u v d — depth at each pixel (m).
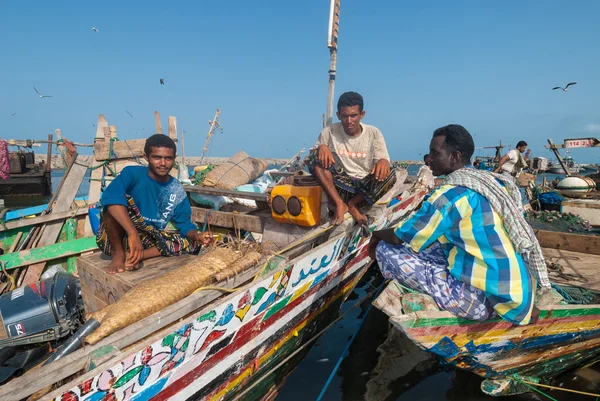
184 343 2.08
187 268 2.47
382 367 3.81
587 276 4.32
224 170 5.32
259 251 2.82
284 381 3.50
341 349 4.13
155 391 2.02
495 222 2.41
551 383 3.59
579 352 3.43
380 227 4.19
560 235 5.24
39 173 19.86
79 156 5.50
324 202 3.62
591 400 3.32
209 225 4.48
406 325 2.46
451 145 2.65
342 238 3.38
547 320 2.91
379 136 3.71
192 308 2.26
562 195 9.23
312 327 3.47
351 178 3.74
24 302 2.87
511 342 2.90
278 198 3.60
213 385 2.42
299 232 3.69
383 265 2.92
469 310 2.56
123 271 2.85
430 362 3.88
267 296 2.61
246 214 4.28
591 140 10.93
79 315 3.04
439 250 2.82
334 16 4.57
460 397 3.38
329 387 3.51
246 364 2.67
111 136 5.69
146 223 3.14
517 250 2.45
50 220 4.86
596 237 4.96
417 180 5.92
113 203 2.80
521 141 9.09
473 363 2.97
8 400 1.55
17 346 2.68
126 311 2.03
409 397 3.38
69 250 4.68
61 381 1.81
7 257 4.33
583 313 3.10
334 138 3.85
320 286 3.27
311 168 3.60
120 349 1.93
